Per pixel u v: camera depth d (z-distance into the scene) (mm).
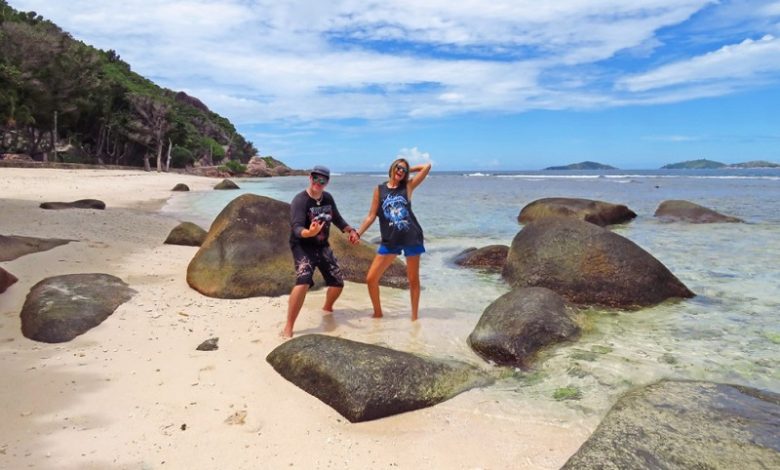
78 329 5070
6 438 3203
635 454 2811
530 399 4098
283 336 5270
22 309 5496
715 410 3197
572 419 3762
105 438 3264
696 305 6770
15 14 52688
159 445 3225
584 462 2803
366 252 8430
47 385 3953
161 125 60375
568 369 4641
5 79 40938
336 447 3342
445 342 5324
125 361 4480
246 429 3480
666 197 25312
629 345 5270
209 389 4020
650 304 6840
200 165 73938
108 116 57500
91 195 22203
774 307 6602
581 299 7027
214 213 17812
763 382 4359
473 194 29609
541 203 15633
